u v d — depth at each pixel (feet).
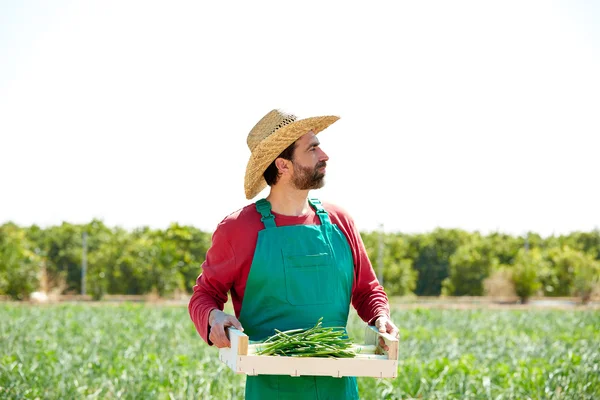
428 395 24.73
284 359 10.53
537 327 54.03
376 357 10.91
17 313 61.46
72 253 96.48
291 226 12.06
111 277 90.22
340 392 11.72
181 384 25.73
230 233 12.05
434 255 99.96
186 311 64.69
